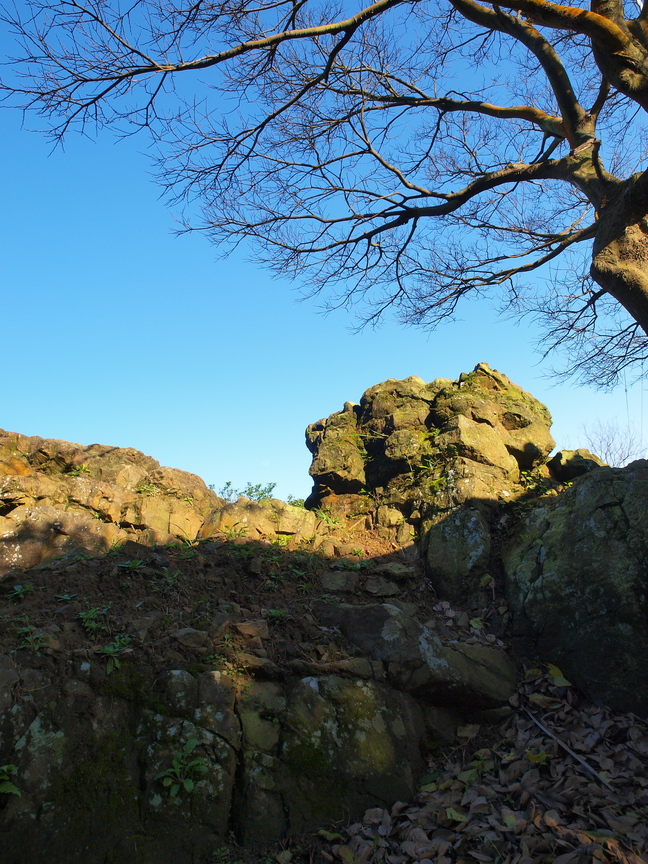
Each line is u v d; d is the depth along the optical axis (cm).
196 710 409
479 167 829
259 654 459
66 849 345
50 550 585
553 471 766
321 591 571
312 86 661
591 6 588
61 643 425
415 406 818
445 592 608
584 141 652
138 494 682
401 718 454
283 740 413
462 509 657
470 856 351
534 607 540
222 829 371
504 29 659
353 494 795
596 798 383
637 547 504
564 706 476
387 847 370
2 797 354
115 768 377
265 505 694
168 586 512
